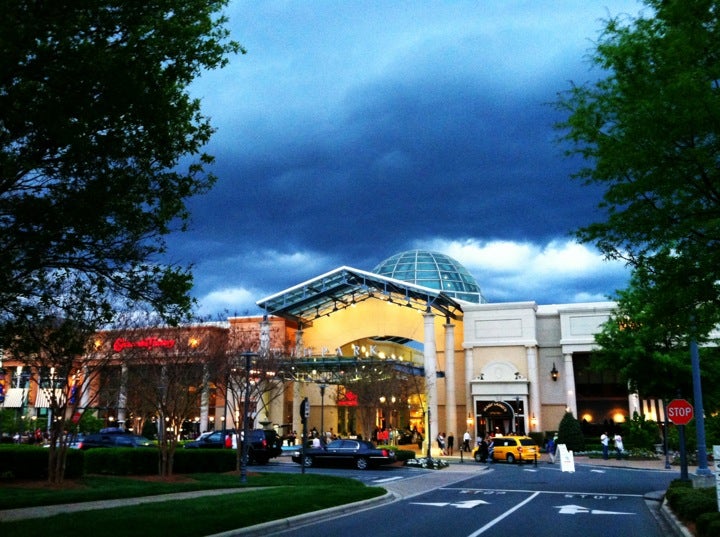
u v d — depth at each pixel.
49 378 21.20
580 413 60.91
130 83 9.39
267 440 35.72
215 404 58.28
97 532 10.67
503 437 41.78
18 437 48.41
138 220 10.93
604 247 13.80
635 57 12.15
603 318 53.12
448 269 73.19
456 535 12.72
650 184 11.97
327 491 18.73
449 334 56.78
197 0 10.43
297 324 62.41
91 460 24.48
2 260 9.87
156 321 29.09
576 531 13.41
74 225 10.06
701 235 12.16
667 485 25.38
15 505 14.34
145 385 27.88
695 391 20.17
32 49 8.88
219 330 36.94
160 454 24.70
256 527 12.53
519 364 54.06
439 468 35.81
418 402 59.84
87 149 9.63
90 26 9.69
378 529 13.52
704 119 10.84
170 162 11.33
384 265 76.88
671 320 14.16
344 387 53.09
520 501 19.53
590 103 13.39
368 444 33.94
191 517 12.60
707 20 11.31
